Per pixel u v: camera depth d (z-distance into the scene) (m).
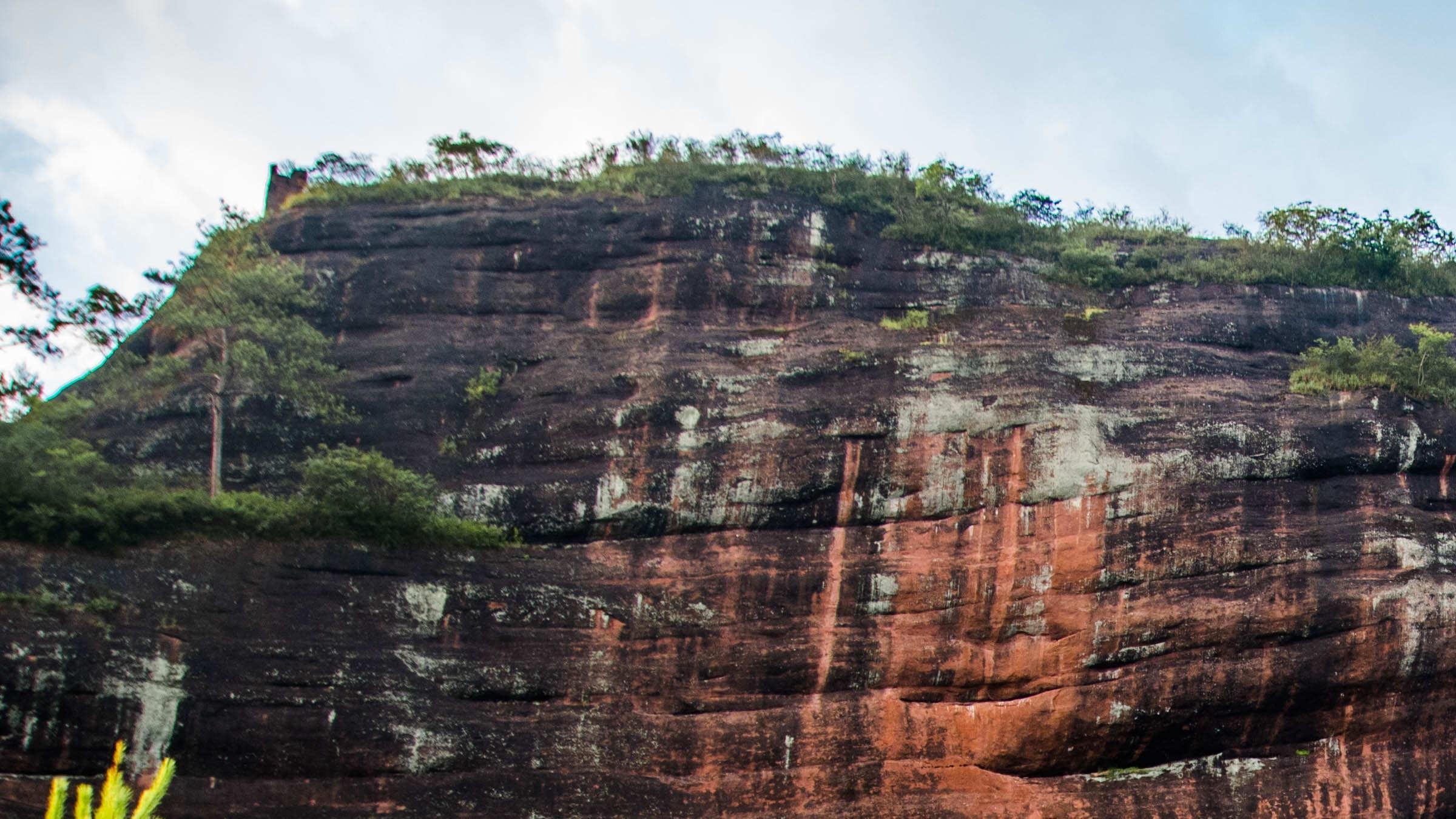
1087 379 27.55
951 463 26.48
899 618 25.39
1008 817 24.09
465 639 24.64
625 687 24.59
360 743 23.22
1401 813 24.48
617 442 27.34
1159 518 25.59
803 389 27.80
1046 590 25.23
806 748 24.33
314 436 28.16
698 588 25.59
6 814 21.56
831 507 26.39
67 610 22.86
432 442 28.12
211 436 28.03
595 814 23.42
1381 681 24.83
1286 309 30.20
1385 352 28.38
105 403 28.98
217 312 29.70
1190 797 24.41
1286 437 26.53
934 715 24.73
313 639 23.86
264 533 24.69
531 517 26.61
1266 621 24.83
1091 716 24.44
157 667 22.89
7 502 23.52
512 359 29.48
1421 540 25.80
